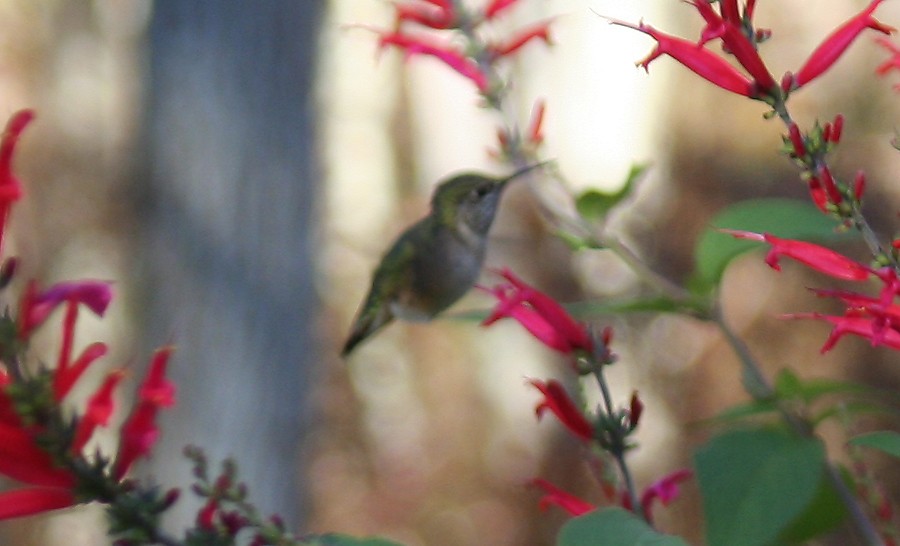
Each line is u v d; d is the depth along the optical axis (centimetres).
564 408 383
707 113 2364
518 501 2217
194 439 1248
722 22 347
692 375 2097
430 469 2353
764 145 2292
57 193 2384
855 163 2028
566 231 503
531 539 2180
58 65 2586
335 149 2741
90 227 2361
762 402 401
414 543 2241
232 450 1260
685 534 1457
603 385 381
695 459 359
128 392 1324
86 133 2483
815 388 405
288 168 1270
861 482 401
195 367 1255
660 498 409
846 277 322
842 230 330
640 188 2308
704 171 2305
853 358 1975
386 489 2323
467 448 2347
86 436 284
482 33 681
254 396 1271
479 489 2291
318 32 1302
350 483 2338
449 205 743
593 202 501
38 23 2608
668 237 2231
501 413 2380
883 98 2141
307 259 1313
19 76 2586
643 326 2144
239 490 315
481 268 755
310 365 1346
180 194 1245
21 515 281
